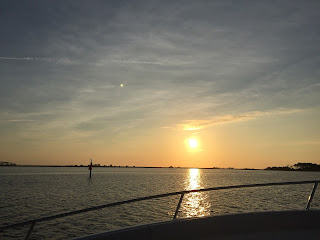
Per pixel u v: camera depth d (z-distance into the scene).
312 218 4.99
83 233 22.91
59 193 58.16
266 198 45.38
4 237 21.70
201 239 4.31
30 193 57.09
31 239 21.12
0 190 63.34
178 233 4.25
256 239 4.37
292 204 38.41
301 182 5.29
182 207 35.97
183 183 103.44
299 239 4.41
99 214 31.03
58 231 23.44
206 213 31.84
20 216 30.66
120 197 51.94
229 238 4.40
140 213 31.75
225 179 150.75
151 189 71.88
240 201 41.72
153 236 4.02
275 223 4.84
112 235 3.66
